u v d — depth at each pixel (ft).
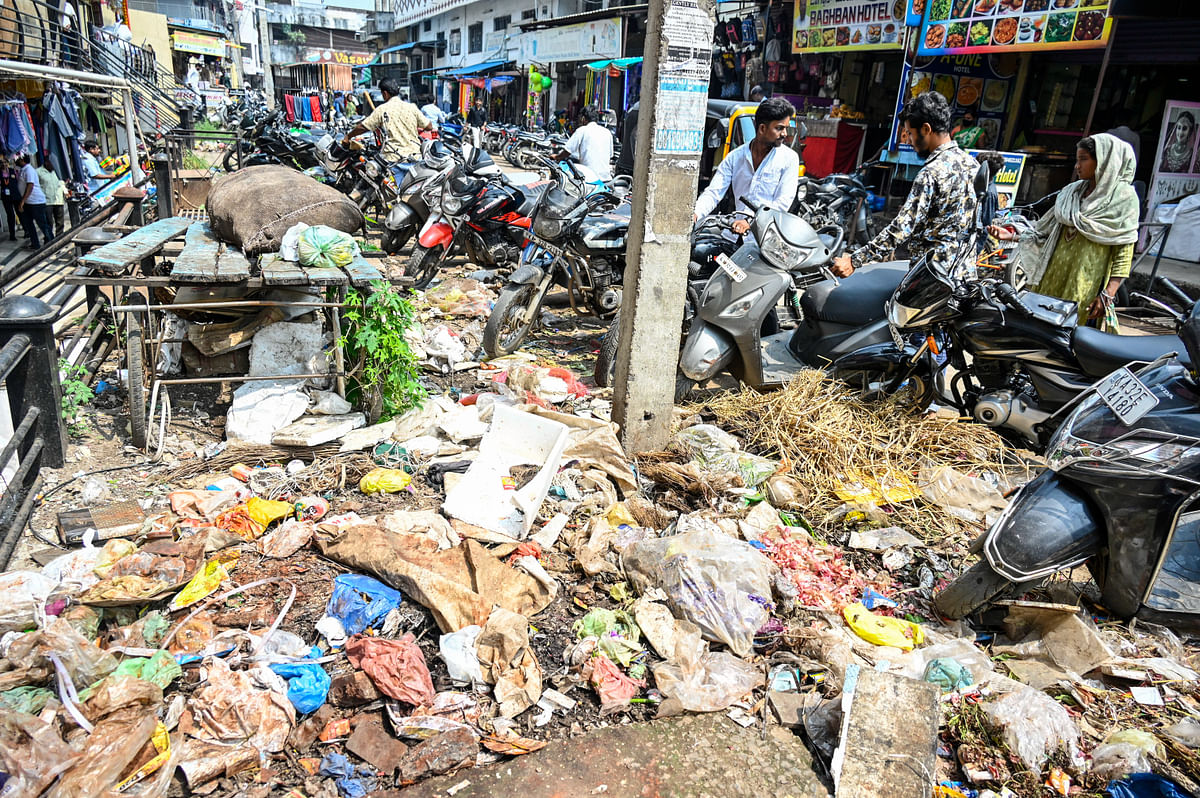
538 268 19.26
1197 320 9.50
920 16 39.73
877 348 16.31
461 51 137.80
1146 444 9.45
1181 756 8.24
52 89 38.24
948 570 11.54
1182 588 10.64
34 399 12.51
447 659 8.79
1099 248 18.11
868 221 36.55
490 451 12.84
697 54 12.17
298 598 9.95
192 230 17.38
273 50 222.48
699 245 19.27
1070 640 9.75
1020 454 14.43
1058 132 40.40
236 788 7.36
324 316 15.90
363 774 7.65
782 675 9.37
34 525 11.35
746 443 15.03
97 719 7.52
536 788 7.68
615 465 13.30
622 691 8.77
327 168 40.19
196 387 16.14
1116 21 31.63
